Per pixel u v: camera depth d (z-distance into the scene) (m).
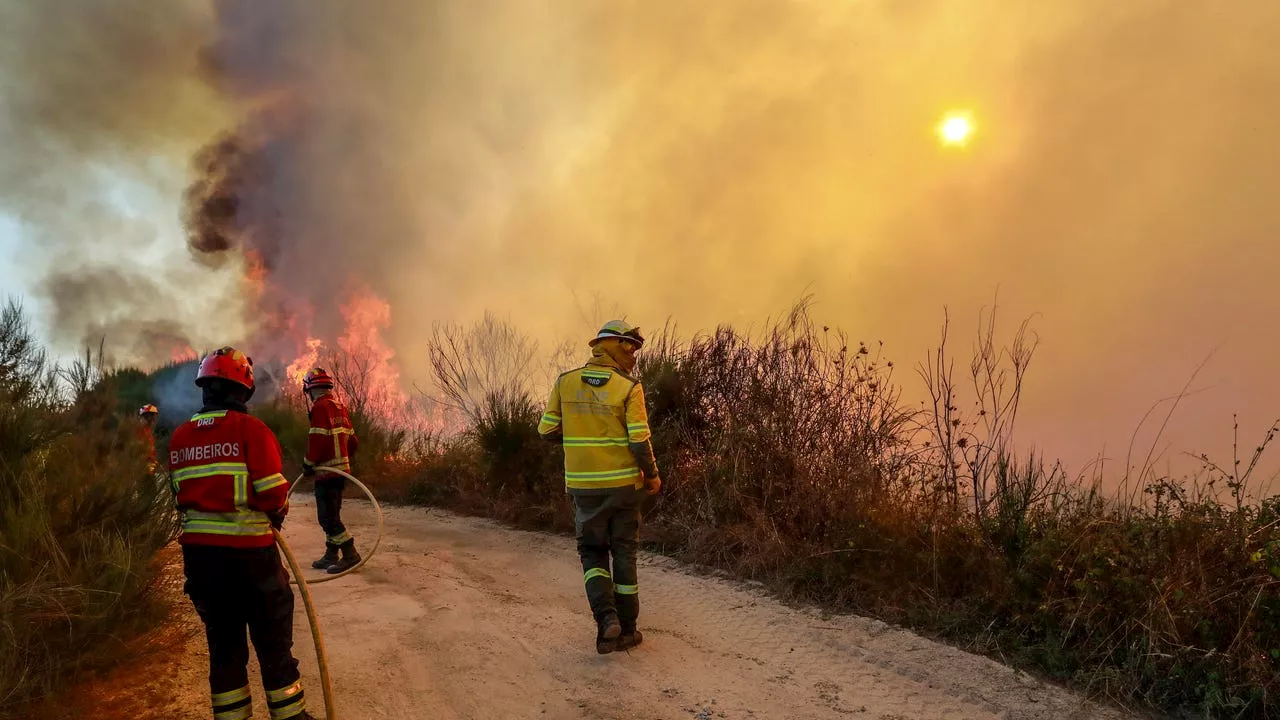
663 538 6.73
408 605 5.25
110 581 3.90
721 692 3.89
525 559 6.60
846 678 4.11
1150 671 3.89
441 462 10.22
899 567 5.25
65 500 4.30
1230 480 4.55
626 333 4.75
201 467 3.07
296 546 7.20
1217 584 4.07
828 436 6.62
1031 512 5.24
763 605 5.24
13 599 3.34
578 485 4.53
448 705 3.71
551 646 4.50
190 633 4.40
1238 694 3.68
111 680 3.77
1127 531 4.50
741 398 7.34
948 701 3.86
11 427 4.29
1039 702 3.83
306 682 3.95
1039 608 4.40
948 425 5.84
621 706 3.71
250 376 3.32
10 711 3.23
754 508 6.27
